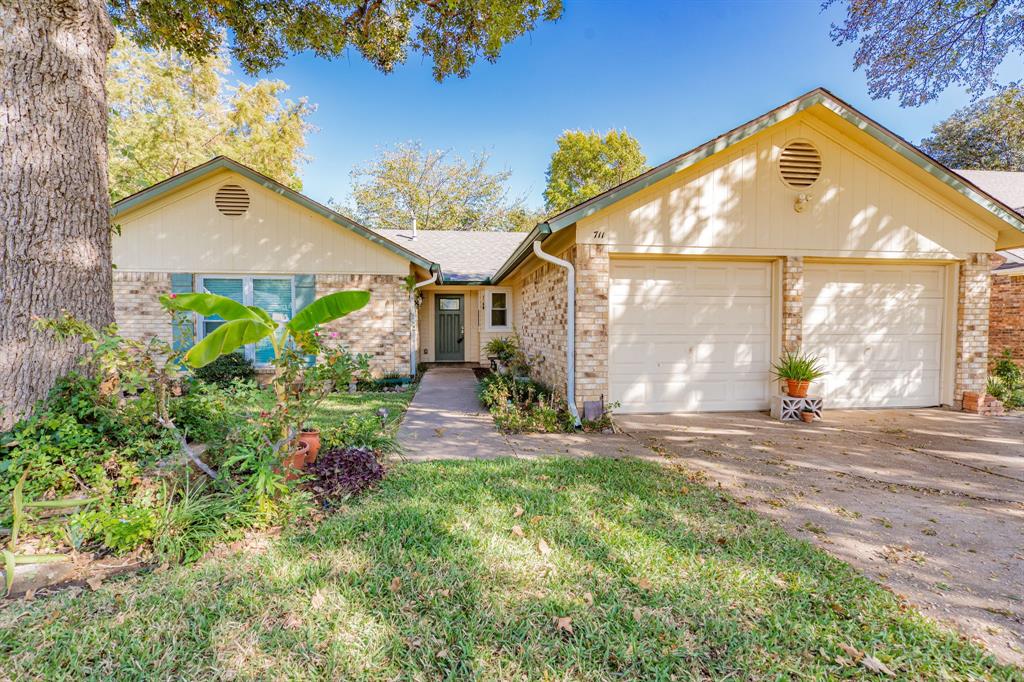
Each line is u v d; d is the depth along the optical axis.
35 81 3.48
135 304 9.33
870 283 7.51
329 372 3.74
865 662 1.91
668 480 4.10
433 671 1.86
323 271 9.90
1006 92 9.12
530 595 2.35
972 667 1.90
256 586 2.38
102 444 3.25
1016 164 18.50
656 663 1.91
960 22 7.31
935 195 6.95
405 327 10.21
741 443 5.48
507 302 14.19
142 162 18.33
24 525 2.70
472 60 7.91
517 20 6.95
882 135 6.32
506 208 29.28
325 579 2.46
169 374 3.25
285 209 9.76
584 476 4.16
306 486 3.59
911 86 8.16
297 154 23.11
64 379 3.45
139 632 2.04
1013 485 4.11
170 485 3.14
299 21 7.12
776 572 2.59
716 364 7.21
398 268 10.12
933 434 5.93
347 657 1.92
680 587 2.43
